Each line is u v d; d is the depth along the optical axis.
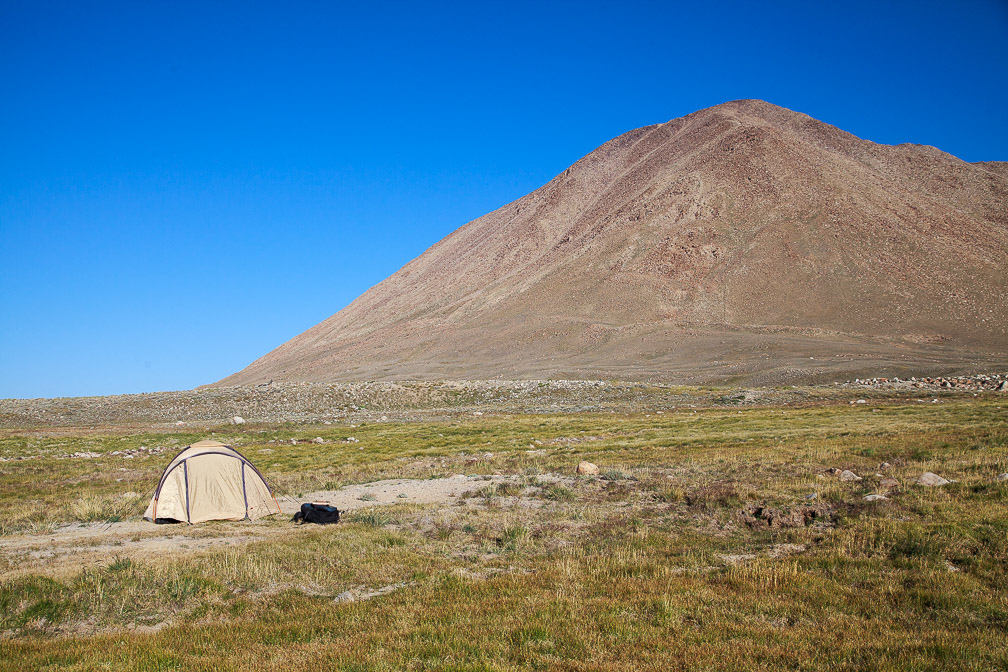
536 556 14.47
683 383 100.31
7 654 9.42
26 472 31.38
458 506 19.59
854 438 30.16
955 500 16.30
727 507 17.62
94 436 51.97
